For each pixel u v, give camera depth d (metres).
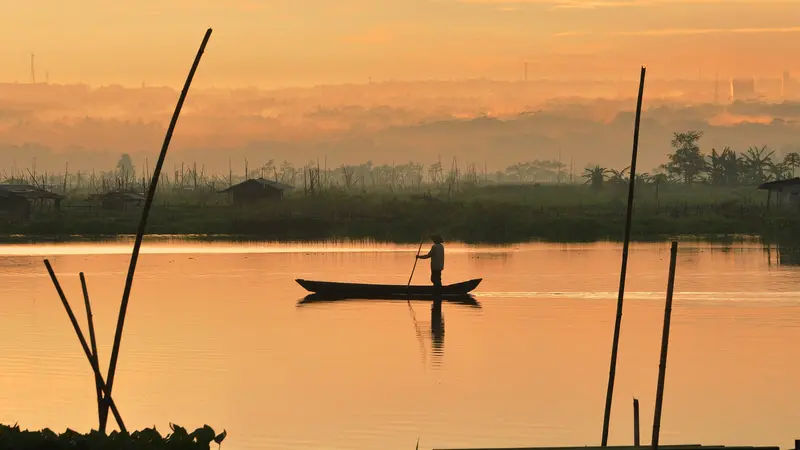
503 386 68.00
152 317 99.62
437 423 58.41
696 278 138.88
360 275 147.50
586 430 57.03
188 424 58.06
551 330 91.50
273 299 115.81
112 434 35.66
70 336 87.44
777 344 83.56
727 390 66.75
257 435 55.97
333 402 63.31
